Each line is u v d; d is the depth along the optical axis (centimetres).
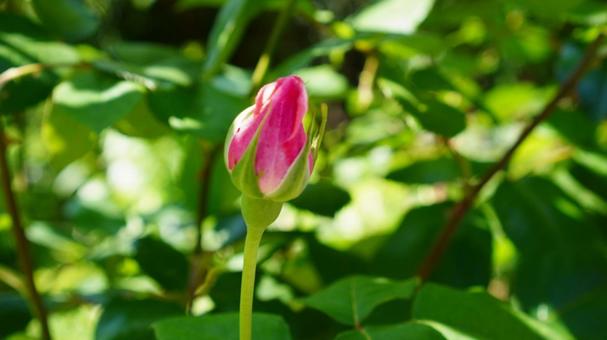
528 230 55
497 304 45
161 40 110
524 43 75
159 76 50
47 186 105
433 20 61
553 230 55
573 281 53
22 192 75
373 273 56
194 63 56
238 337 43
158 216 68
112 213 72
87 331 82
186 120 49
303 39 113
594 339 51
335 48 51
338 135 81
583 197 60
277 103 39
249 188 40
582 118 61
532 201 56
